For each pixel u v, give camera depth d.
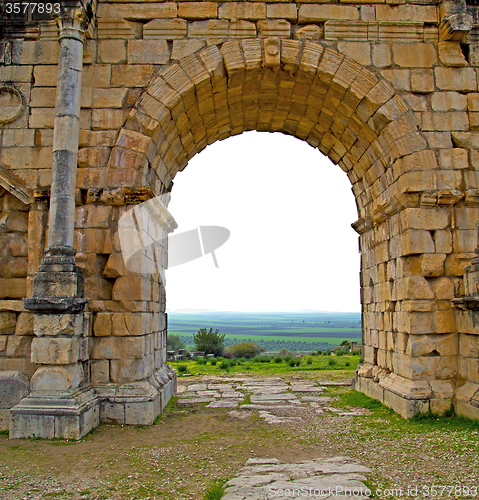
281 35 10.70
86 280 9.48
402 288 10.27
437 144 10.41
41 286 8.36
